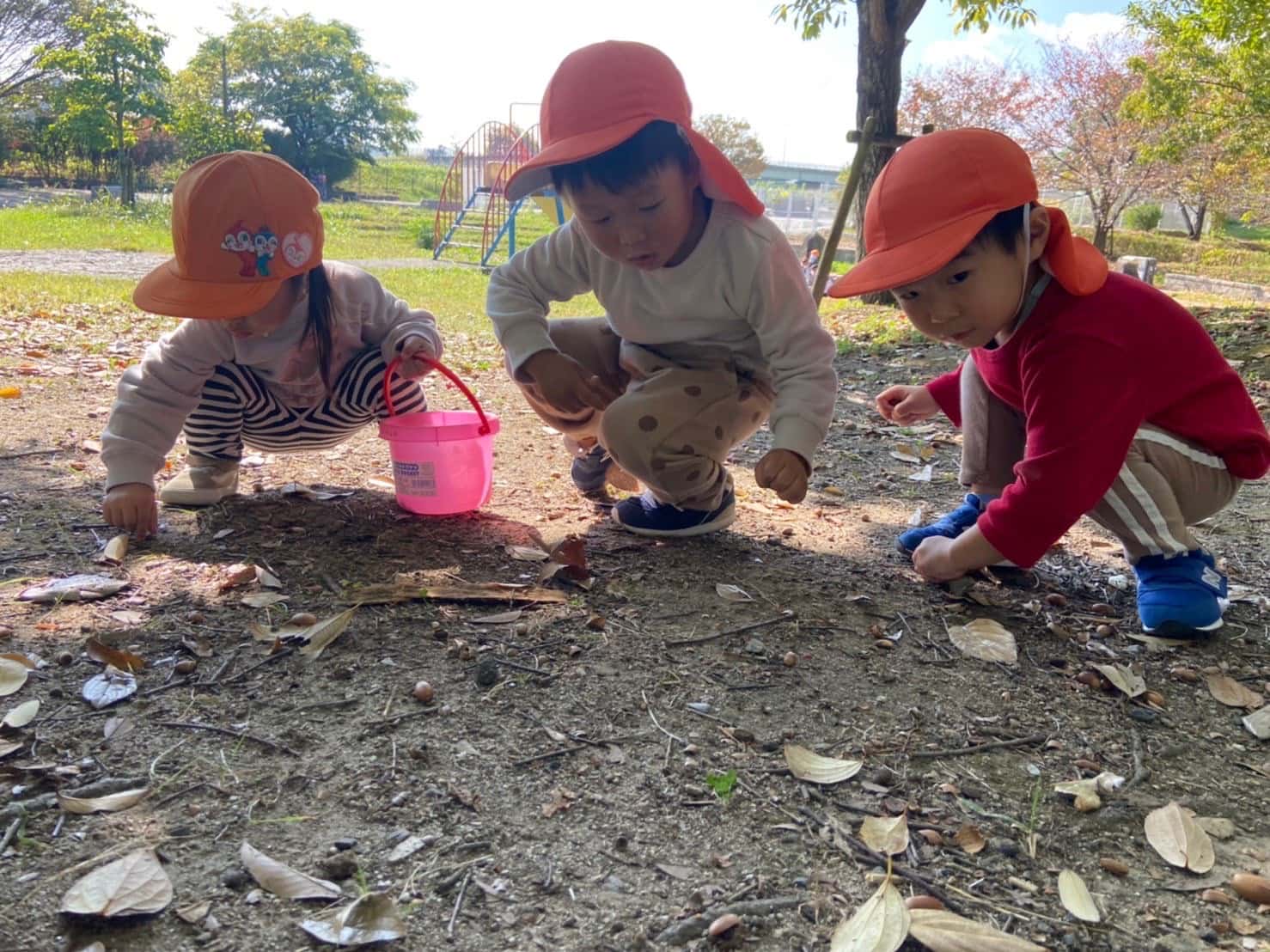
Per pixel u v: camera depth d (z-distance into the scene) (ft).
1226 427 6.95
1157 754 5.52
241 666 5.78
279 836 4.36
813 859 4.43
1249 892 4.38
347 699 5.48
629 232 6.88
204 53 127.44
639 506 8.52
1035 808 4.91
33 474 9.43
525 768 4.94
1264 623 7.32
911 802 4.90
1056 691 6.15
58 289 26.55
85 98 79.51
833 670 6.17
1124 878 4.49
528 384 8.39
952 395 8.55
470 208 65.77
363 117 134.51
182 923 3.85
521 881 4.17
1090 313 6.66
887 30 28.48
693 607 6.95
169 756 4.90
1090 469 6.58
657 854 4.39
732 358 8.14
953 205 6.37
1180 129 50.90
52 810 4.46
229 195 7.31
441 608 6.64
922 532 8.32
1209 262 82.12
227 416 8.51
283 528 8.16
